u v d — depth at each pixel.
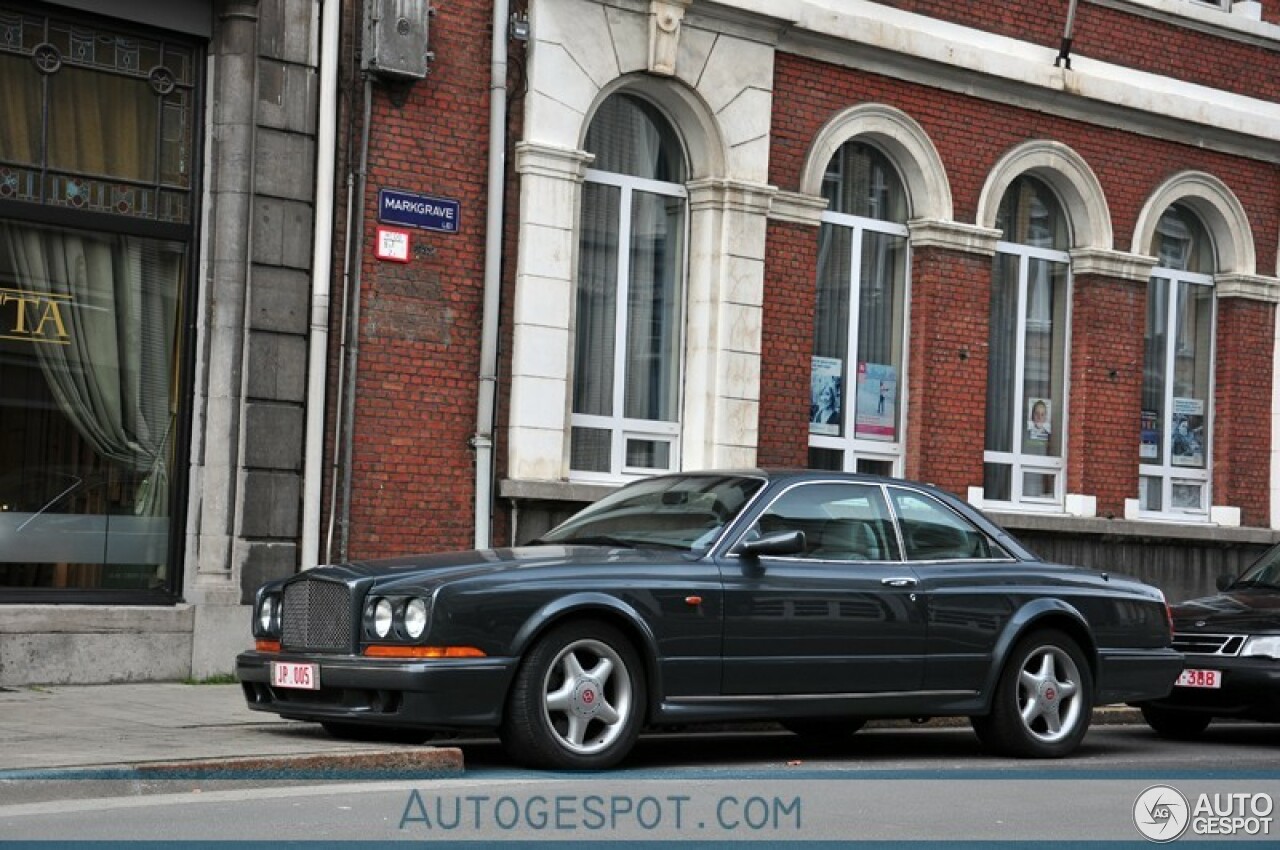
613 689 12.47
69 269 17.36
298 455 18.17
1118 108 24.98
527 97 19.84
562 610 12.18
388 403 18.86
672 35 20.77
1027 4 24.20
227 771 11.41
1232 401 26.59
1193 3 25.94
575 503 20.05
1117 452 25.14
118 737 12.75
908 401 23.34
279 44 18.14
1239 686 16.33
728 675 12.82
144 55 17.73
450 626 11.89
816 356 22.62
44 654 16.56
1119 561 25.12
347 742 12.90
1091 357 24.92
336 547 18.45
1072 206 25.06
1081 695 14.68
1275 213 27.09
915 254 23.41
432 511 19.14
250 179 17.95
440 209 19.23
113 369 17.56
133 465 17.66
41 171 17.17
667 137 21.55
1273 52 27.05
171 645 17.28
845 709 13.39
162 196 17.81
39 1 17.05
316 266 18.31
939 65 23.08
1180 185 25.95
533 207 19.73
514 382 19.70
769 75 21.64
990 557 14.53
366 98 18.75
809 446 22.48
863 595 13.49
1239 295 26.62
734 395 21.27
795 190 21.97
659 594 12.57
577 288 20.72
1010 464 24.56
